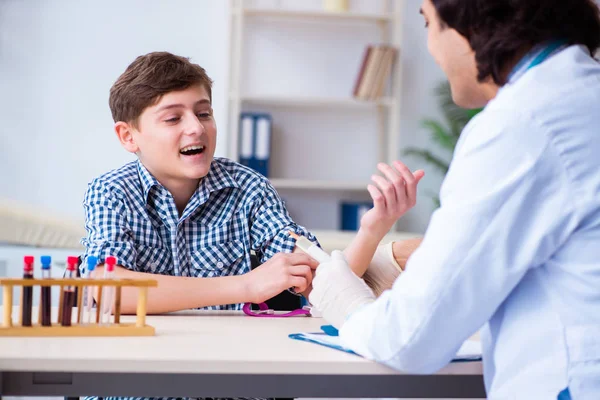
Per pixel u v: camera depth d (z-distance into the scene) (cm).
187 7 460
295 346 103
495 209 88
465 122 471
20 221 260
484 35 95
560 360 87
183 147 147
